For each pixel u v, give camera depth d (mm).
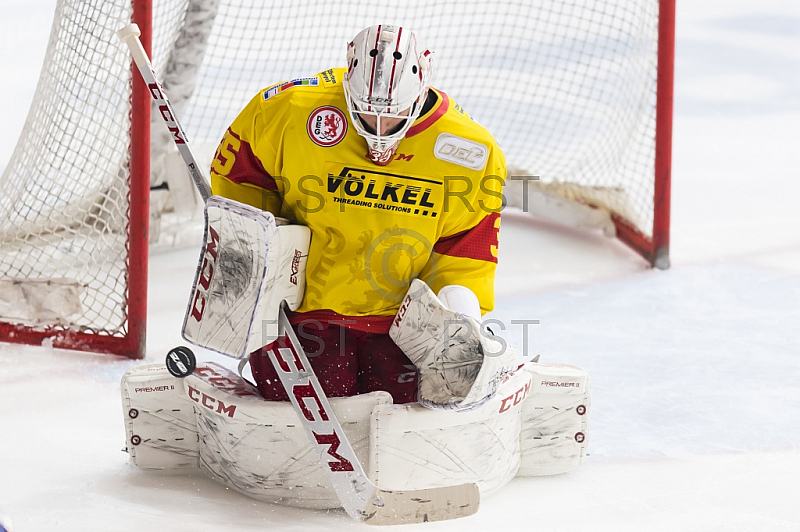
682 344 14203
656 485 10203
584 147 21234
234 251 8750
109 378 12961
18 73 28344
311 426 9023
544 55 21562
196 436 10219
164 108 9758
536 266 17656
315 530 9086
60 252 14266
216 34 18266
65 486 9906
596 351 13922
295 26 18469
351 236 9625
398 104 8820
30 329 14023
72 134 14258
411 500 9031
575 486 10219
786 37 35062
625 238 18828
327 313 9836
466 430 9375
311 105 9523
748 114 28484
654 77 17625
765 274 17250
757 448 11078
